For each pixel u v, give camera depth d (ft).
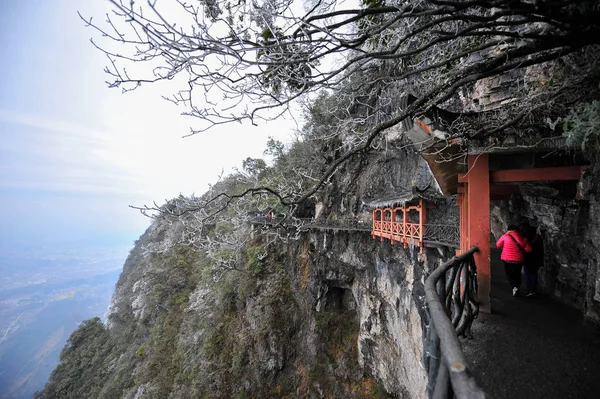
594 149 10.98
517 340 12.34
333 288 62.85
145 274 106.63
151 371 73.87
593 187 12.63
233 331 64.69
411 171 46.75
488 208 14.73
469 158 14.96
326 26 7.84
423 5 10.25
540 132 11.84
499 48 13.83
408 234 35.27
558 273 17.84
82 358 110.93
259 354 58.39
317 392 53.47
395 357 44.57
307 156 67.31
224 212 71.97
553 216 18.29
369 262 51.11
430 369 6.20
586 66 10.15
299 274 63.62
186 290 89.25
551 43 7.48
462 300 11.79
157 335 82.43
